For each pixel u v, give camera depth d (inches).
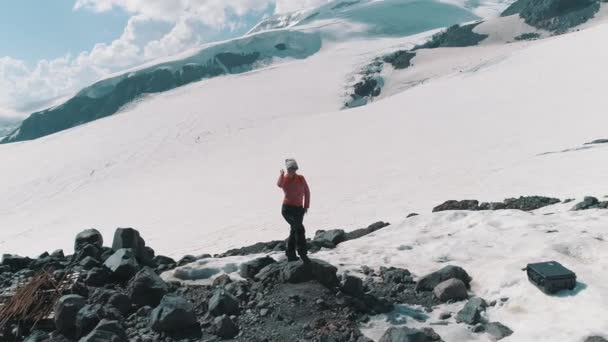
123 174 3432.6
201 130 4544.8
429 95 3873.0
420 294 301.6
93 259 365.4
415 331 232.7
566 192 918.4
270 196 1765.5
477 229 409.1
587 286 255.9
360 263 362.9
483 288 297.4
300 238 315.3
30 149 4608.8
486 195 1115.9
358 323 266.7
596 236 340.2
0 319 279.0
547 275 257.9
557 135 1923.0
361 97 6555.1
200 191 2154.3
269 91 6712.6
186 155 3681.1
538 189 1045.2
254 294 297.7
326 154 2593.5
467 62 6845.5
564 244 327.0
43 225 2190.0
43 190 3284.9
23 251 1692.9
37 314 279.1
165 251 1125.7
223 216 1530.5
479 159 1763.0
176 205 1940.2
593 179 999.6
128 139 4375.0
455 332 248.7
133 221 1787.6
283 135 3572.8
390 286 312.7
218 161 3080.7
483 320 261.3
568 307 242.4
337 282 308.0
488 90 3494.1
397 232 449.1
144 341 250.5
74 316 262.5
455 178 1480.1
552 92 2923.2
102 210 2224.4
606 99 2381.9
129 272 336.5
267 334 255.0
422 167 1817.2
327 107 5925.2
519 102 2915.8
